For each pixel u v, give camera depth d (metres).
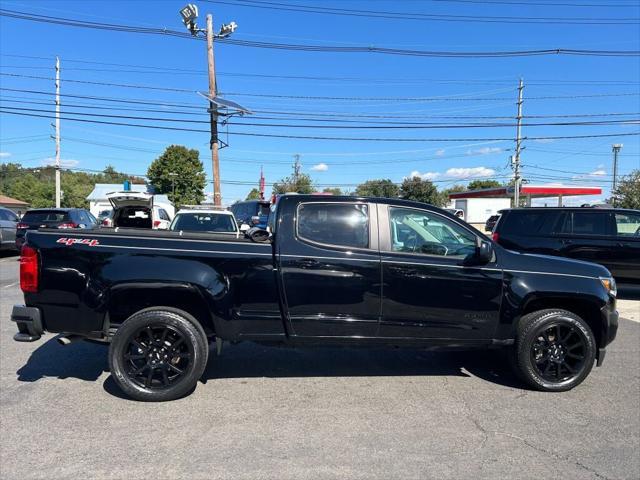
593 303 4.85
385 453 3.60
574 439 3.86
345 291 4.64
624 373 5.47
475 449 3.68
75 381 4.97
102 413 4.22
